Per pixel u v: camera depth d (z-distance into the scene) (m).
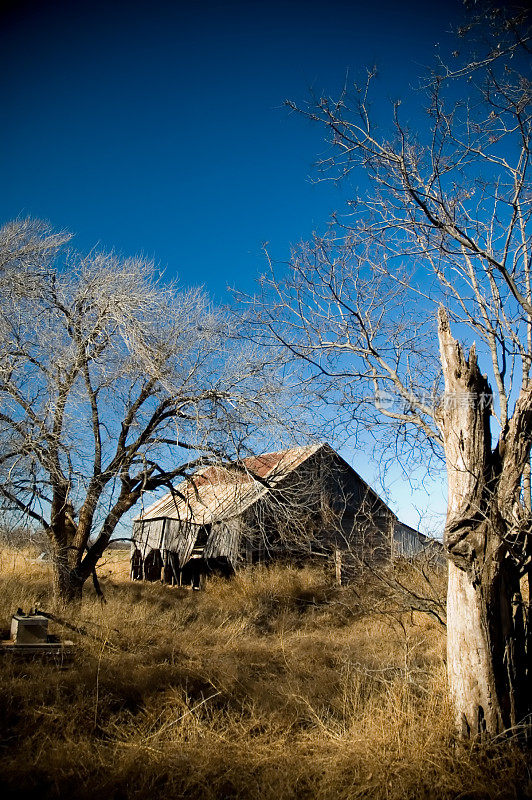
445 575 9.31
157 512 26.78
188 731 6.38
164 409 15.94
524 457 5.82
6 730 6.13
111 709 6.95
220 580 19.33
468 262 7.11
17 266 14.97
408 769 5.30
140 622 11.73
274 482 16.30
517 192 6.46
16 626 9.03
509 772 5.13
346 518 20.02
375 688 7.48
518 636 5.98
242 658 9.89
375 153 6.33
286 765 5.79
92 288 15.32
